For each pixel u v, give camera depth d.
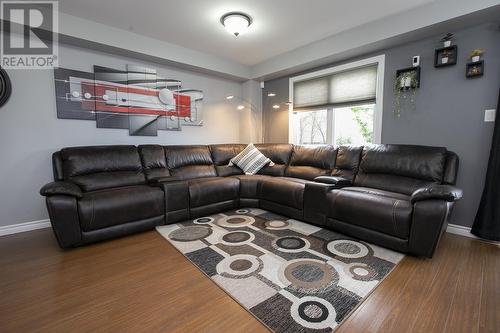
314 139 4.13
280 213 3.16
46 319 1.34
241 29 2.83
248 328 1.26
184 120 4.03
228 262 1.93
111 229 2.36
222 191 3.21
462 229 2.55
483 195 2.36
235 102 4.77
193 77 4.10
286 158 3.88
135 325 1.29
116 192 2.44
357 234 2.34
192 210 2.96
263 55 4.02
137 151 3.19
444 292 1.55
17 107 2.63
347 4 2.50
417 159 2.52
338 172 3.14
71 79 2.93
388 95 3.06
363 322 1.30
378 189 2.65
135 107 3.47
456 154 2.46
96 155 2.80
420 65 2.78
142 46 3.22
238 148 4.22
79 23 2.73
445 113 2.64
